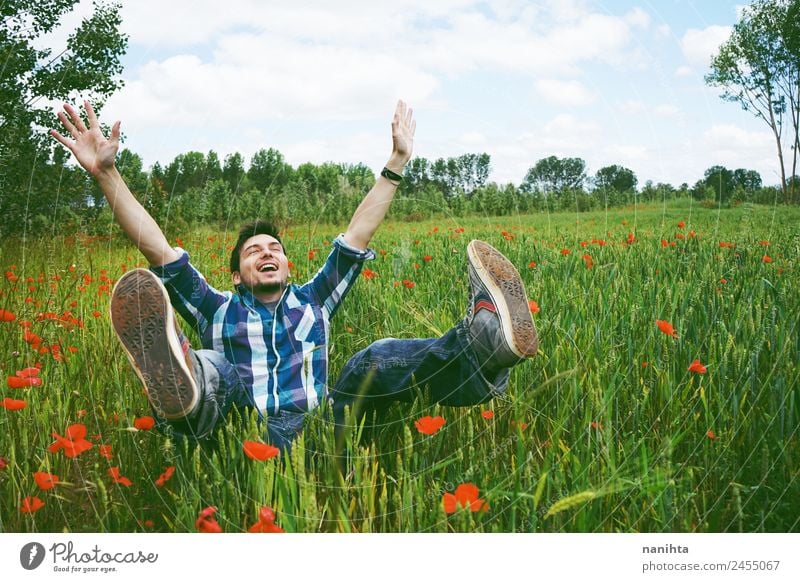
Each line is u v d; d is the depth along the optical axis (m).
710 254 4.37
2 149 6.10
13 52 5.81
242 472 1.79
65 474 1.93
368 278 3.87
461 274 4.09
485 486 1.72
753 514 1.74
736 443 1.91
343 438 1.89
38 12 6.10
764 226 5.24
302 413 2.07
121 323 1.71
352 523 1.76
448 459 1.84
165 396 1.72
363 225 2.34
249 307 2.18
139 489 1.91
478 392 2.06
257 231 2.26
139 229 2.12
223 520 1.66
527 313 1.98
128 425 2.08
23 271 3.35
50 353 2.70
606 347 2.44
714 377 2.20
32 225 6.34
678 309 2.82
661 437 1.96
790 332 2.32
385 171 2.39
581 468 1.75
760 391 2.00
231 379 1.98
